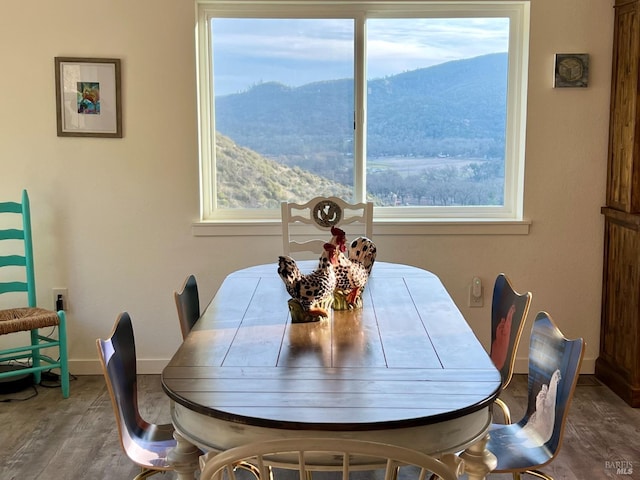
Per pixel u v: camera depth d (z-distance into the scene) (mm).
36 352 3742
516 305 2516
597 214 3854
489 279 3908
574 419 3338
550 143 3807
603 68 3748
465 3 3834
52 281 3891
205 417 1708
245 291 2736
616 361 3693
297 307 2320
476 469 1842
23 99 3744
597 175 3824
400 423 1583
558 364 2049
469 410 1658
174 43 3729
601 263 3885
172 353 3951
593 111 3779
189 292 2672
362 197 4008
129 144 3795
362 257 2557
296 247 3510
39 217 3836
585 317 3932
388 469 1416
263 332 2225
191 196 3838
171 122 3783
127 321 2221
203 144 3916
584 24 3719
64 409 3473
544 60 3748
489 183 4023
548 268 3900
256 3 3820
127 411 2111
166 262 3887
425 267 3900
